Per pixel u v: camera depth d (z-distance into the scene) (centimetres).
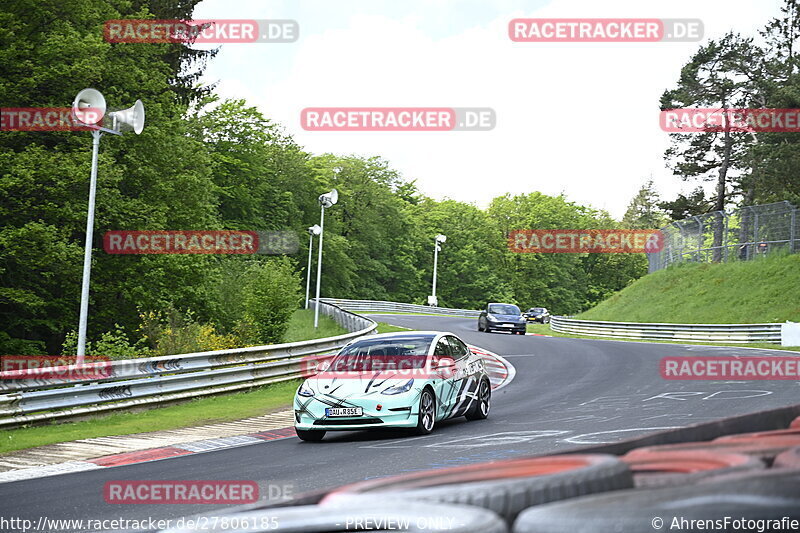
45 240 3925
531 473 213
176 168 5372
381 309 11469
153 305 4816
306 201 13062
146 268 4938
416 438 1647
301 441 1705
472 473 228
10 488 1177
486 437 1594
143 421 1983
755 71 7862
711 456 229
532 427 1730
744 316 5909
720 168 8575
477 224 17412
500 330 6275
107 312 4841
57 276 4391
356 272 14762
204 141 9881
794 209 6406
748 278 6431
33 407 1866
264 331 4572
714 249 7225
